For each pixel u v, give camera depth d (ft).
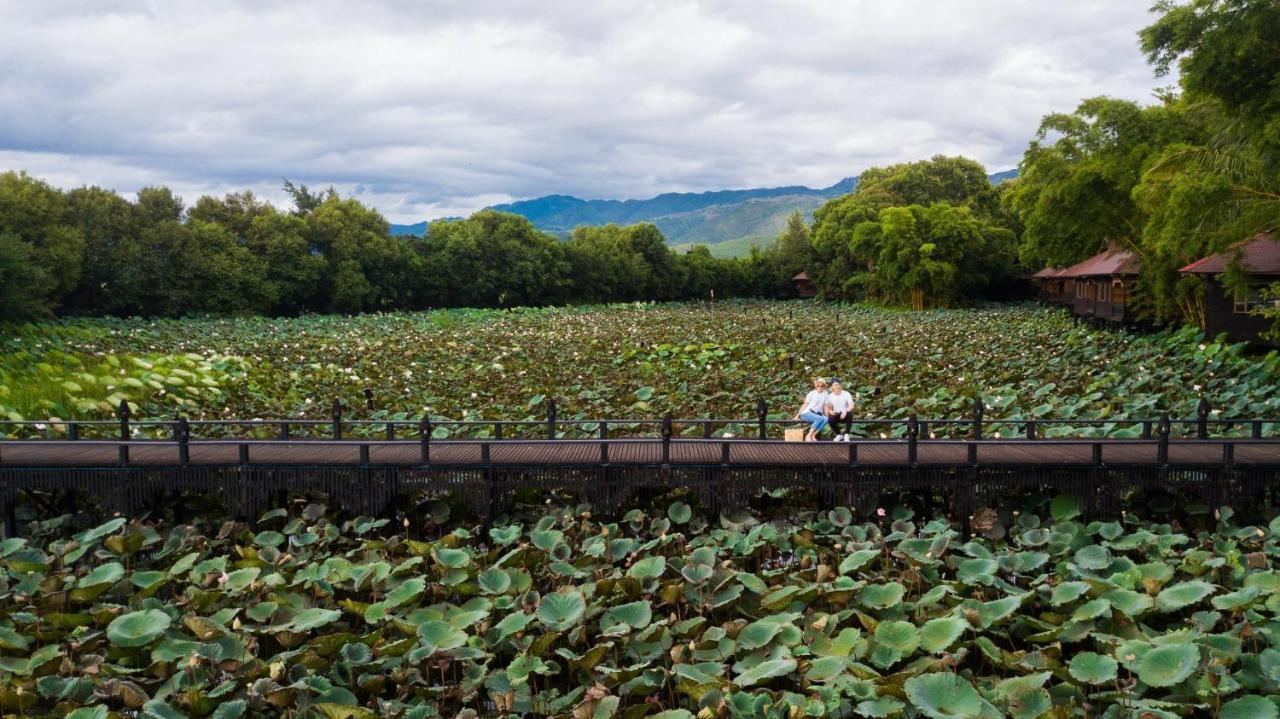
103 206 185.57
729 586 36.70
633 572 38.06
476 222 299.17
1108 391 80.89
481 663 33.27
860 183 355.97
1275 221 81.92
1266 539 40.86
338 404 54.34
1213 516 46.19
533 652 32.14
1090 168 139.23
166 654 31.60
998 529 44.88
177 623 34.83
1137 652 29.25
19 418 71.00
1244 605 31.99
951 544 41.27
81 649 32.76
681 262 368.48
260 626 34.76
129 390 86.07
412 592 36.17
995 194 317.63
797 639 32.42
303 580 37.47
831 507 48.37
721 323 184.55
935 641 30.96
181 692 29.43
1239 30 73.92
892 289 271.49
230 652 31.63
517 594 37.29
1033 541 41.39
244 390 92.12
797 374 95.96
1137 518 47.24
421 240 286.87
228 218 229.86
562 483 48.21
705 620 34.30
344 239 240.12
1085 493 46.34
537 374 100.78
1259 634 30.96
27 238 157.17
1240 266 85.87
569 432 69.56
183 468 48.29
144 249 186.60
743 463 47.67
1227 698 27.73
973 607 33.60
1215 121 118.62
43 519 52.54
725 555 42.37
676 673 30.19
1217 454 48.39
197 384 92.38
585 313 253.44
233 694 29.89
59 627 34.86
